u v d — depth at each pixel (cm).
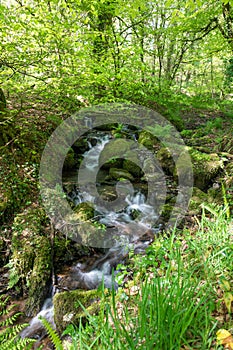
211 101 884
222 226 282
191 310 185
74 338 205
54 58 499
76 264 374
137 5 402
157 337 167
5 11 459
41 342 277
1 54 468
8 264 347
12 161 465
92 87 610
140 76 647
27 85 555
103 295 208
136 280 270
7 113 518
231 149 605
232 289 206
